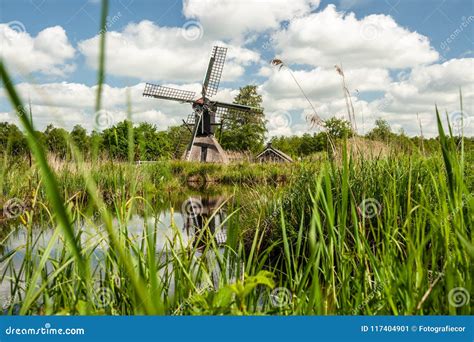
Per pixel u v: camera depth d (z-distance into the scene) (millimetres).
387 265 1913
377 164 4516
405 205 3301
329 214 1863
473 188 3182
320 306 1604
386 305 1747
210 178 21609
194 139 35875
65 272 2148
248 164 20453
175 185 14828
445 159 1518
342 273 2059
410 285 1601
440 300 1670
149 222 1208
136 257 2020
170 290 2475
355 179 4023
